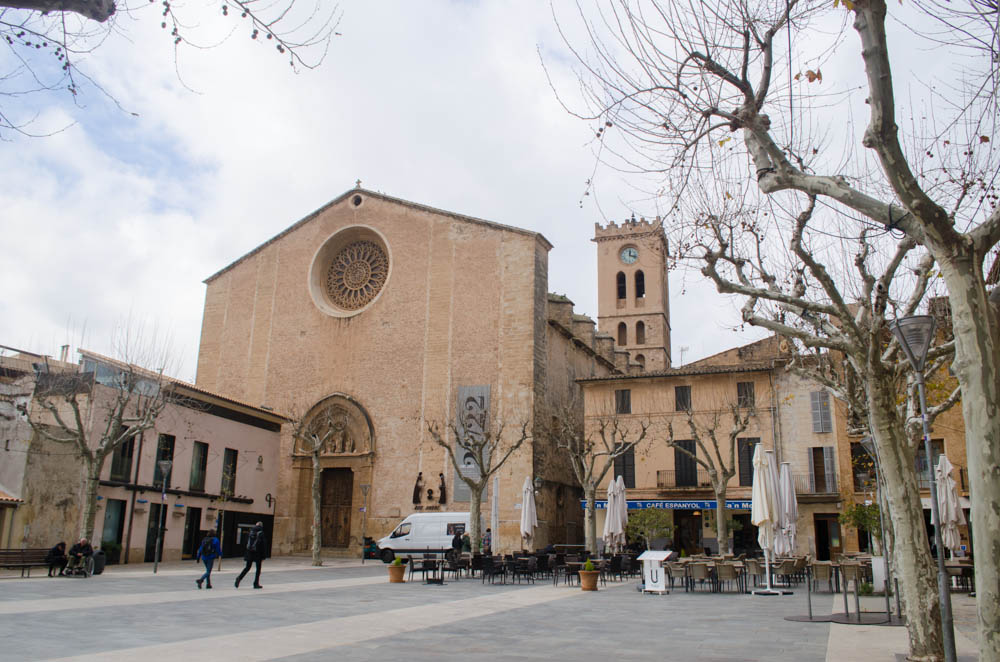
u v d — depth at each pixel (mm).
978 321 7375
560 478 46531
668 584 25219
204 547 21703
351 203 51344
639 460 42625
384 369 46938
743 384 41656
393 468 44938
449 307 46312
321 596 20109
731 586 24859
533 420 42625
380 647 11391
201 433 39219
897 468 11266
